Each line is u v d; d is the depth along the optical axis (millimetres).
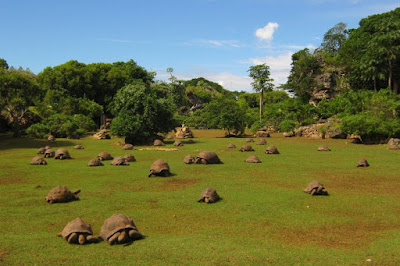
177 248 6848
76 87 59125
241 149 24688
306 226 8422
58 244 7098
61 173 15672
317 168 17109
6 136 36188
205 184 13297
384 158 20797
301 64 65812
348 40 58719
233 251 6734
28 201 10680
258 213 9477
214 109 43031
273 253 6668
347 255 6617
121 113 31422
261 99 64688
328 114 49062
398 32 43500
